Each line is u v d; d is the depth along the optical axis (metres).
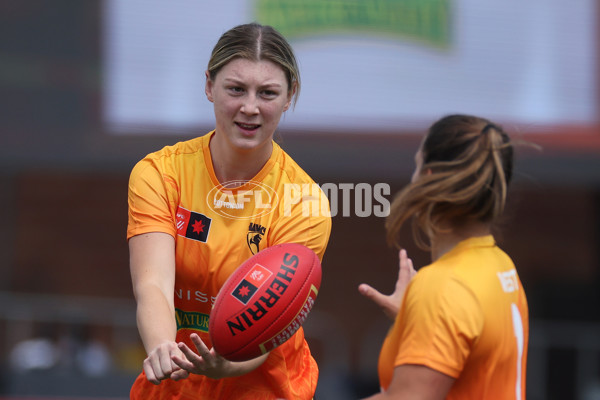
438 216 6.62
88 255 26.62
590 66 21.72
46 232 26.48
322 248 7.54
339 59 21.16
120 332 20.64
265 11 20.92
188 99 20.92
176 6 20.97
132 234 7.15
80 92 20.94
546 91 21.61
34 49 21.00
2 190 26.05
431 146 6.73
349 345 26.94
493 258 6.68
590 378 20.92
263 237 7.30
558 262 28.11
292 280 6.50
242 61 6.77
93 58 20.98
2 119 20.88
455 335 6.16
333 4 21.19
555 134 21.59
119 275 26.70
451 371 6.13
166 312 6.68
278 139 7.96
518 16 21.59
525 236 28.27
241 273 6.51
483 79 21.48
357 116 21.17
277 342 6.47
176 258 7.31
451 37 21.42
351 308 27.22
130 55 20.95
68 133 20.94
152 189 7.21
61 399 18.27
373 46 21.25
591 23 21.70
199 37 20.95
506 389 6.45
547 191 28.31
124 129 20.88
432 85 21.34
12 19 20.98
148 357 6.28
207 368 6.40
